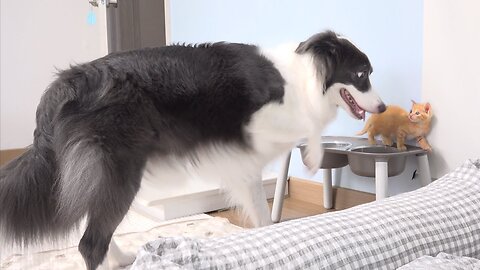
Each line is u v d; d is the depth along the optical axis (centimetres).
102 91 141
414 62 200
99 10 374
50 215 141
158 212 237
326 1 233
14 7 372
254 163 169
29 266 169
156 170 152
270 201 258
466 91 180
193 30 327
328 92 173
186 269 86
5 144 382
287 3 254
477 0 173
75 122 139
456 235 119
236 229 208
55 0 387
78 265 169
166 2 348
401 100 208
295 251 100
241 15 285
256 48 168
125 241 193
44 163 141
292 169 262
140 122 143
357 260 104
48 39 388
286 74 164
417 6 196
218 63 155
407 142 206
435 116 192
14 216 139
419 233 114
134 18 376
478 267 99
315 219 112
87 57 405
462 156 185
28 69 383
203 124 153
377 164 184
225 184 180
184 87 149
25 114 387
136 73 146
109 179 138
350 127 230
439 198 127
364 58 171
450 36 183
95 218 139
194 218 223
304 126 168
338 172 238
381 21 211
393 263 108
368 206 121
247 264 94
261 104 157
